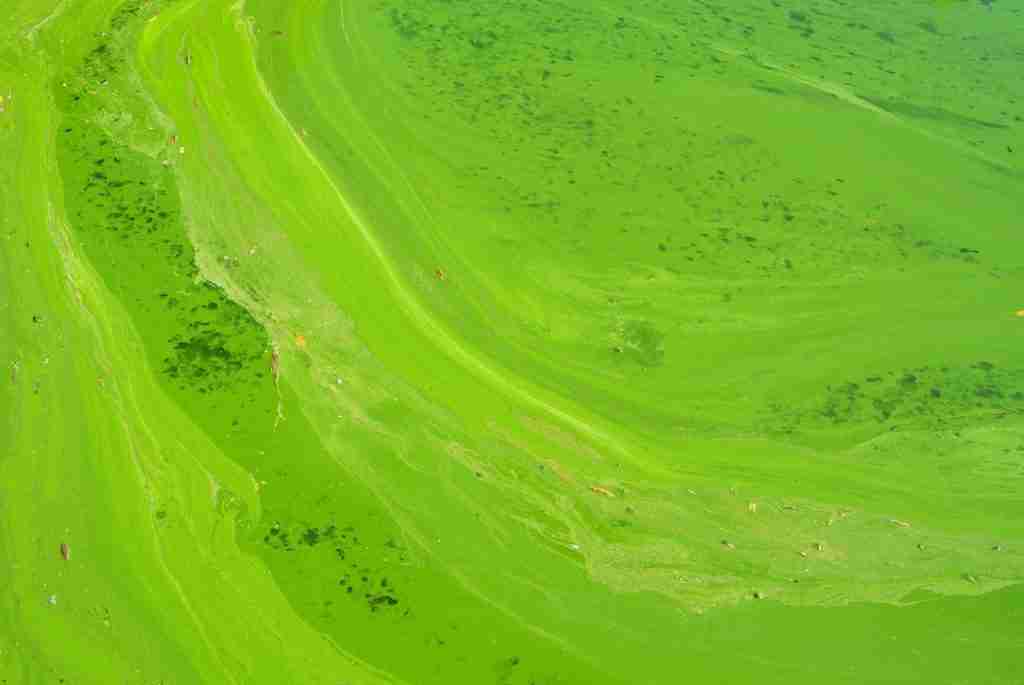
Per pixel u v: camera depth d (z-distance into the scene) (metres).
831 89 11.38
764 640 7.40
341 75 11.07
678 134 10.76
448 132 10.57
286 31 11.48
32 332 8.59
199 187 9.80
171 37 11.23
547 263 9.49
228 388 8.40
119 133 10.20
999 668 7.38
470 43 11.59
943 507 8.16
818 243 9.86
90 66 10.83
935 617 7.58
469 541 7.74
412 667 7.11
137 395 8.30
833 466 8.33
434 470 8.09
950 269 9.75
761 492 8.16
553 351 8.91
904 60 11.86
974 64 11.86
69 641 7.04
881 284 9.57
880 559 7.85
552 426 8.41
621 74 11.36
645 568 7.69
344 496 7.89
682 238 9.79
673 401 8.65
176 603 7.27
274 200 9.77
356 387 8.51
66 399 8.23
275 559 7.54
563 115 10.84
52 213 9.47
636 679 7.18
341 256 9.39
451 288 9.25
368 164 10.21
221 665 7.02
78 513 7.63
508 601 7.46
